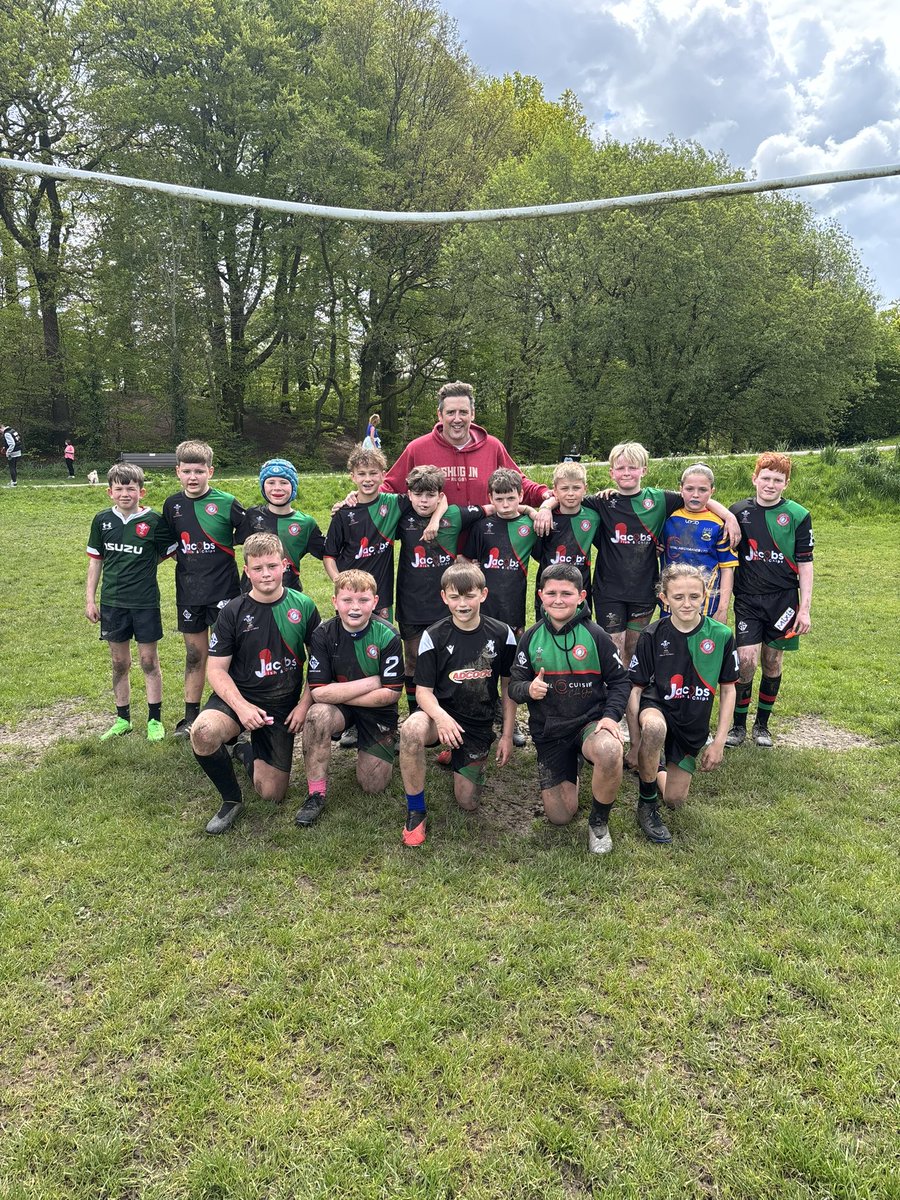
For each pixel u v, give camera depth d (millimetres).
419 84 25875
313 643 3855
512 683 3695
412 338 28328
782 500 4727
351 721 4105
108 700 5566
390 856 3457
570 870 3314
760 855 3434
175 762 4441
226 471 25641
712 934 2900
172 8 23203
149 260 23812
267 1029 2402
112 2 23047
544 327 25344
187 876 3256
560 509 4695
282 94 23969
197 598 4797
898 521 13445
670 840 3592
